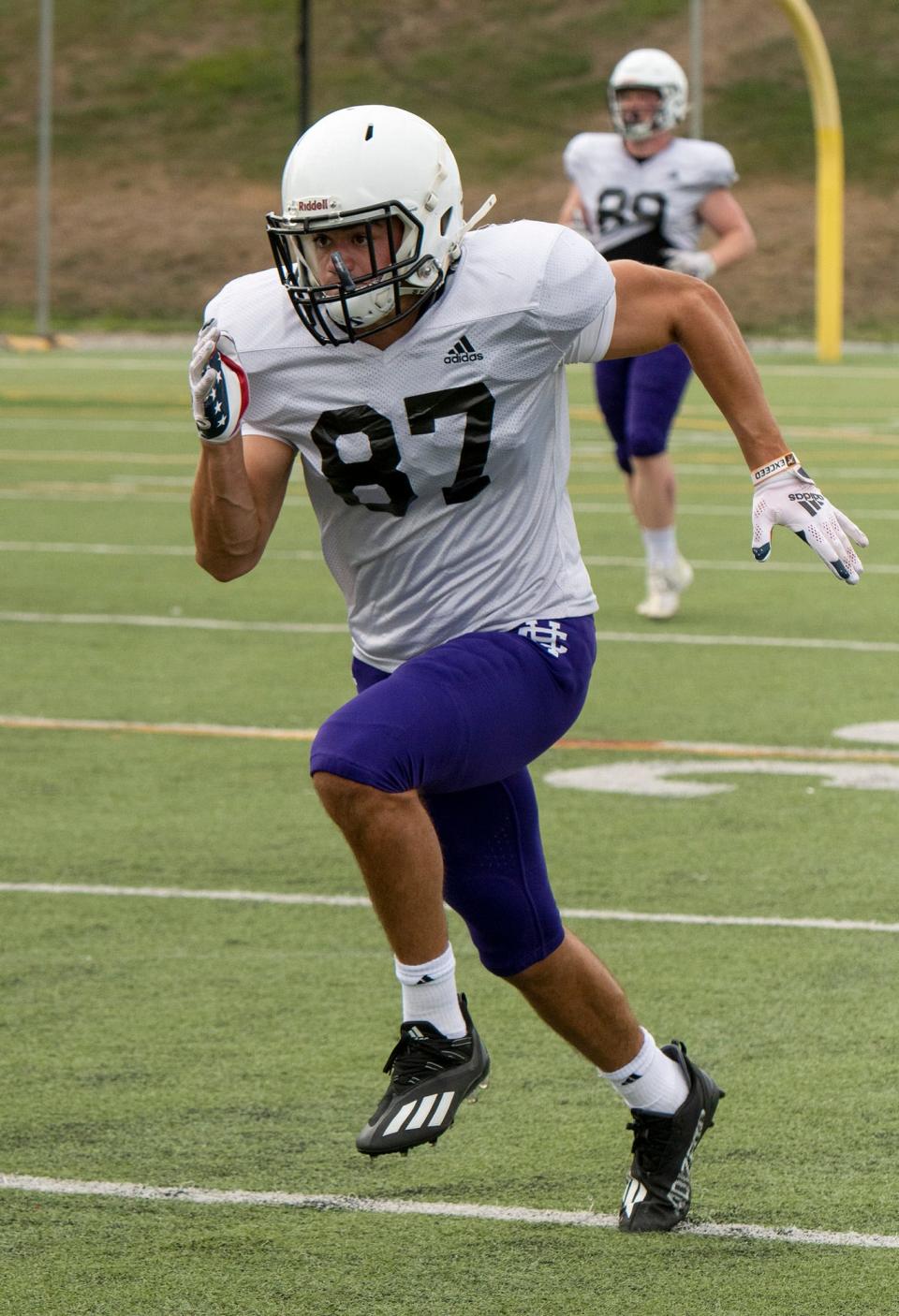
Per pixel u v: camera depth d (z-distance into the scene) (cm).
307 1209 1283
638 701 2864
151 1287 1169
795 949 1800
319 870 2070
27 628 3438
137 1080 1498
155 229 14262
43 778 2434
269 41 16675
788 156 14700
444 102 15650
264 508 1227
